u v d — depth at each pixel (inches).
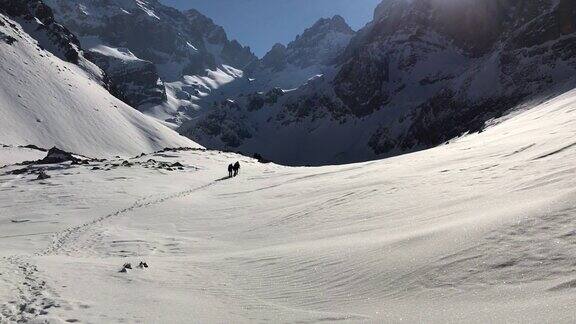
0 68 4845.0
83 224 1208.2
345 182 1341.0
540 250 348.2
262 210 1184.8
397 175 1169.4
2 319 399.2
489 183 733.3
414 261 415.8
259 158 3265.3
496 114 5994.1
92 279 548.4
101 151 4347.9
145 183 1902.1
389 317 318.7
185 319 378.0
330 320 336.2
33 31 7746.1
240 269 565.0
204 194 1637.6
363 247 523.2
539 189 554.6
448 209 627.5
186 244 901.8
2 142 3612.2
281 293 438.9
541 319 250.8
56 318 387.5
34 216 1332.4
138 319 381.7
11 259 701.3
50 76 5236.2
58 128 4343.0
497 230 409.4
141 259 722.8
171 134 5674.2
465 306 306.5
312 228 807.7
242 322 358.6
